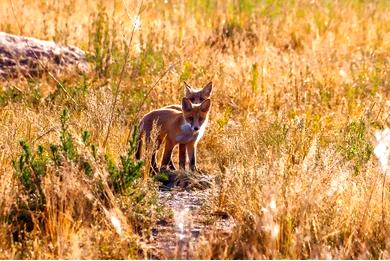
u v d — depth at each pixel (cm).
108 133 1246
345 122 1502
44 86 1817
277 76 1916
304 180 1016
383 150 939
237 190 1069
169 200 1159
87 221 966
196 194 1201
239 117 1630
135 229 998
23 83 1827
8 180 1053
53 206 949
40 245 911
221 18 2602
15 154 1188
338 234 943
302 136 1323
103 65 1919
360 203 995
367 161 1209
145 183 1090
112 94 1563
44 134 1247
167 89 1723
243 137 1379
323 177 1049
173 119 1376
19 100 1631
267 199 954
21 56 1942
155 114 1398
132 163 1057
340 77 1952
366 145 1284
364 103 1700
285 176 1058
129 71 1870
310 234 927
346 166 1138
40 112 1462
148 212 1038
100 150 1110
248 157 1242
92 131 1323
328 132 1438
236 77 1872
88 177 1038
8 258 873
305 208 945
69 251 878
